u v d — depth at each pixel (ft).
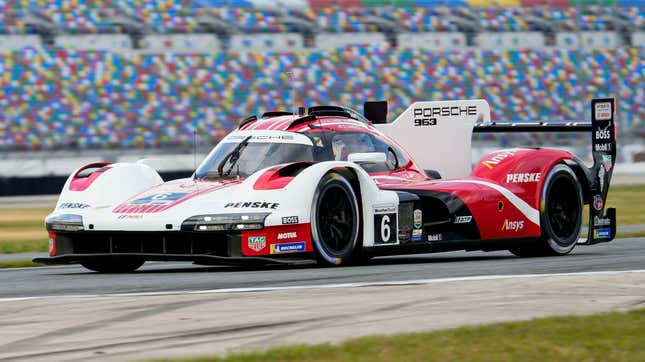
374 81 349.82
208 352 36.76
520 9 374.84
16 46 331.57
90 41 337.72
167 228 72.18
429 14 369.50
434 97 350.23
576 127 96.27
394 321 44.01
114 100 325.62
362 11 365.81
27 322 45.19
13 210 236.43
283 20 357.20
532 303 49.65
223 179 80.48
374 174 84.58
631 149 351.25
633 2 385.50
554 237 90.58
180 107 328.49
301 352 35.27
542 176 89.56
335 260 75.51
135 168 82.53
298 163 76.59
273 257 71.97
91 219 75.66
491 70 361.10
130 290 59.31
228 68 342.44
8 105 317.42
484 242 85.66
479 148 332.19
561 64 367.25
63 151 308.81
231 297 53.26
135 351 37.19
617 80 367.86
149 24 343.87
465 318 44.78
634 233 129.49
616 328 40.50
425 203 83.05
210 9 352.69
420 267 73.56
